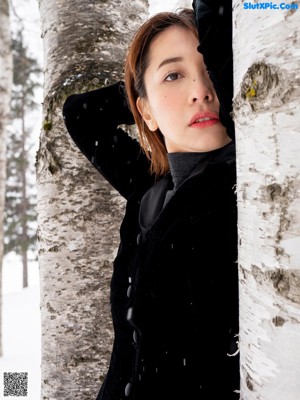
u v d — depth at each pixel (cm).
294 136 47
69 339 163
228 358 76
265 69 50
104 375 161
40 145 173
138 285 87
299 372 46
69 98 158
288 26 48
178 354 80
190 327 79
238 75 57
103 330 162
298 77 47
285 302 48
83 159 165
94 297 163
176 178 99
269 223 50
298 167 47
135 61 105
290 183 48
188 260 79
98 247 164
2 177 562
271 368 49
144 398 83
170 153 99
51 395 166
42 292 173
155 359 82
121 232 122
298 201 47
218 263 77
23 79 1130
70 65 168
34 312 1242
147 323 84
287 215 48
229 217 78
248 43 53
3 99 536
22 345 841
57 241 167
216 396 76
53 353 166
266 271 50
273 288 49
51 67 173
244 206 56
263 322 51
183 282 80
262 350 51
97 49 168
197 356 78
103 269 163
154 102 100
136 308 86
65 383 163
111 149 149
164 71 94
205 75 91
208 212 80
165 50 94
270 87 49
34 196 2009
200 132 91
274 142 49
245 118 54
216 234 78
